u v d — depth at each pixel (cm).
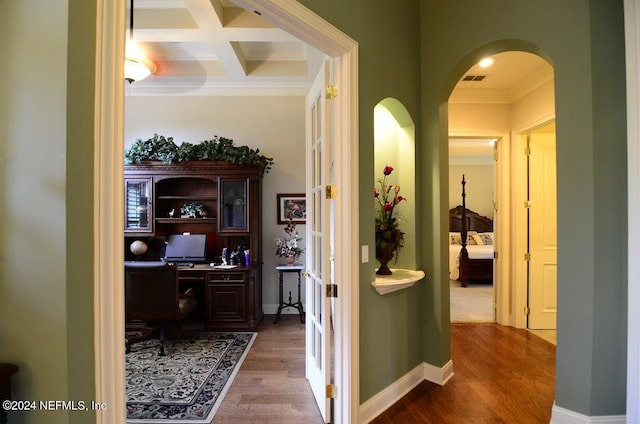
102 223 93
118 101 97
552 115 335
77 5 89
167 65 418
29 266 87
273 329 384
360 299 200
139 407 224
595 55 191
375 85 211
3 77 88
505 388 246
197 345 335
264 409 221
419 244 259
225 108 448
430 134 255
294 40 347
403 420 206
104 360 93
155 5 305
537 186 387
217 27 303
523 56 315
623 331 188
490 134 400
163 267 306
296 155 448
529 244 387
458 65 244
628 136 181
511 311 397
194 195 438
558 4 202
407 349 241
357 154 194
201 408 222
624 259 188
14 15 88
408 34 245
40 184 87
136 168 393
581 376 193
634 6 178
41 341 87
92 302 92
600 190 190
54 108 87
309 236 252
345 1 186
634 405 177
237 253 409
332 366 226
